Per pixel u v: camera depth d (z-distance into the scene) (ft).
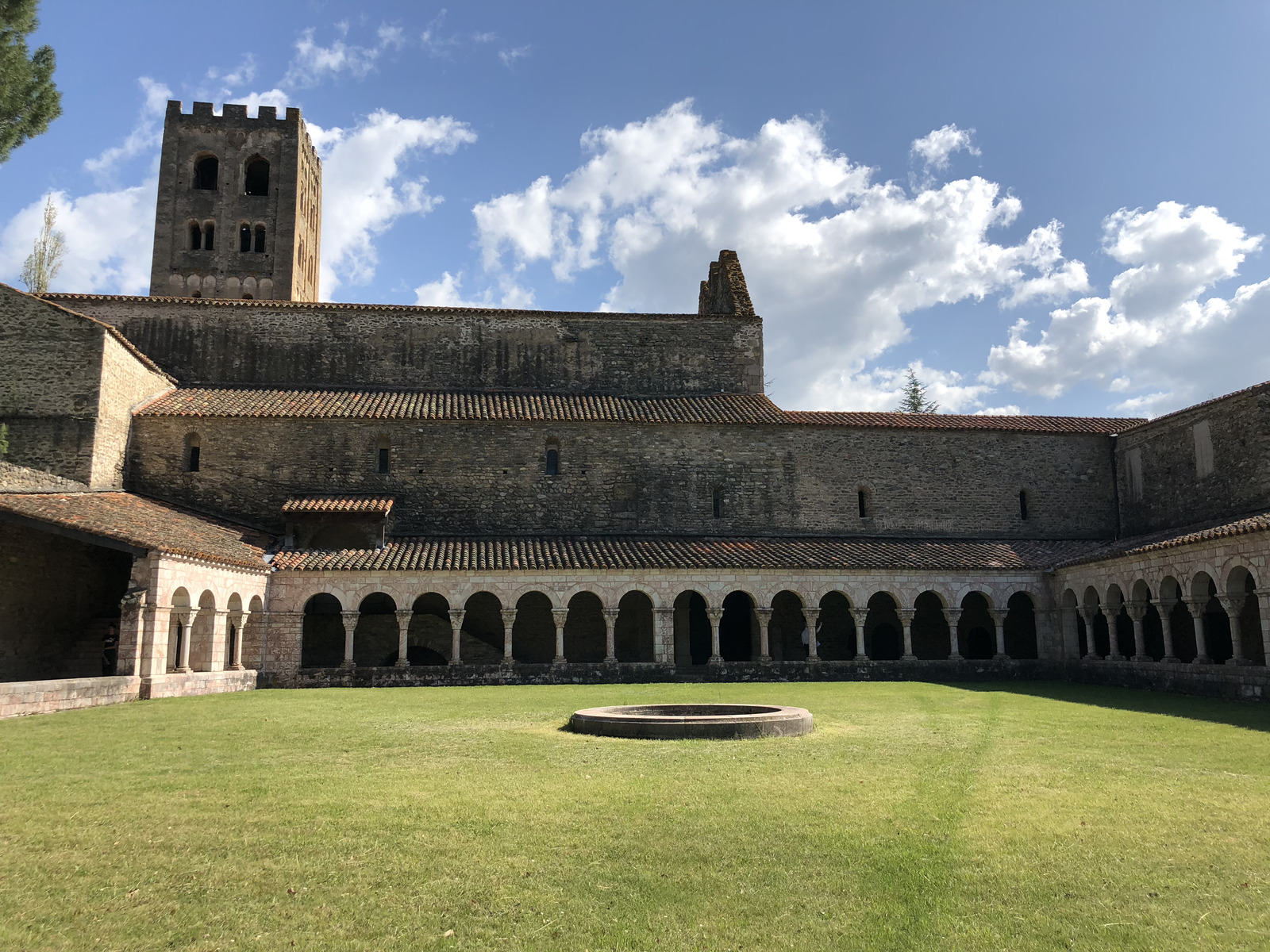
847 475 130.00
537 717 61.52
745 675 106.83
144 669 77.05
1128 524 130.93
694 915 24.02
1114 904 24.58
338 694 84.07
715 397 137.59
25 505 78.54
